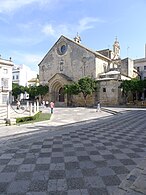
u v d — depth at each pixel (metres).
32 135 11.35
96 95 46.03
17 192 4.58
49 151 7.94
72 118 21.34
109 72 47.38
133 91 43.25
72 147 8.55
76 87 44.09
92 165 6.27
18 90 60.38
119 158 6.96
